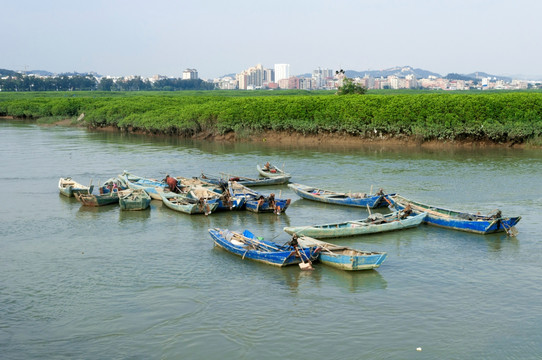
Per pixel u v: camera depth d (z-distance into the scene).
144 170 58.44
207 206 39.78
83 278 27.59
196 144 80.75
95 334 22.00
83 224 37.53
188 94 187.75
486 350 20.67
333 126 79.00
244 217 39.59
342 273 28.28
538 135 70.00
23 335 21.92
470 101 72.75
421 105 75.38
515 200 42.91
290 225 37.34
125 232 35.62
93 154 70.19
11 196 45.91
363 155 67.38
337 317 23.34
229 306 24.42
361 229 34.25
